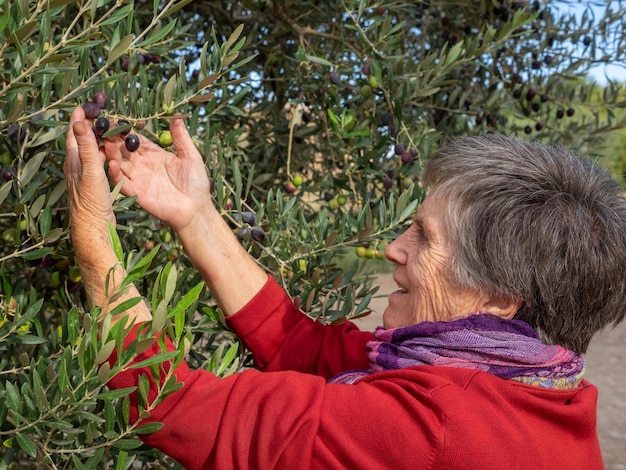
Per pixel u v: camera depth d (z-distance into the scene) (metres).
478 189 1.16
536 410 1.08
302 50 1.93
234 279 1.40
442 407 1.02
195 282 1.62
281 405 1.05
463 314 1.19
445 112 2.35
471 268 1.15
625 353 6.77
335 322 1.47
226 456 1.04
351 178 1.93
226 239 1.39
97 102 1.16
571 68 2.46
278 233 1.53
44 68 1.06
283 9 2.07
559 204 1.14
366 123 1.86
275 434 1.03
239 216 1.48
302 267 1.70
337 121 1.84
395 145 1.82
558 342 1.18
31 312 1.16
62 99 1.08
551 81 2.51
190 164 1.32
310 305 1.49
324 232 1.58
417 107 2.05
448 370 1.08
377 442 1.02
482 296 1.18
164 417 1.06
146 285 1.72
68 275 1.49
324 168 2.17
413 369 1.10
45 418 0.97
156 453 1.45
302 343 1.44
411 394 1.06
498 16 2.26
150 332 0.96
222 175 1.48
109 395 0.96
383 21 1.77
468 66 2.37
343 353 1.44
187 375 1.08
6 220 1.67
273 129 2.07
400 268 1.32
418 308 1.24
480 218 1.14
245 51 2.19
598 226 1.14
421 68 1.87
